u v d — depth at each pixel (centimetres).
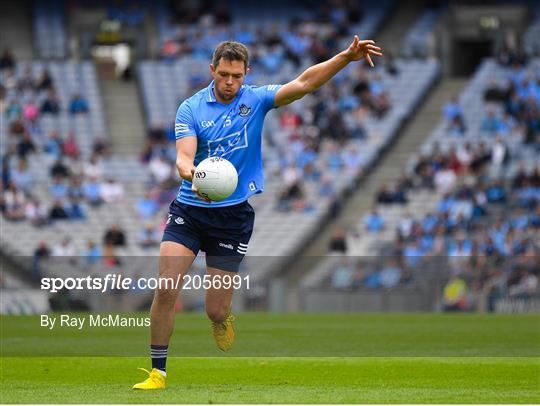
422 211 11025
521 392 3303
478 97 12288
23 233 11025
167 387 3391
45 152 11962
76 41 13500
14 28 13650
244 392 3231
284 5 13775
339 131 12075
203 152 3312
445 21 13262
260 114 3316
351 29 13600
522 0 13288
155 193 11494
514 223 10362
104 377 3919
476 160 11325
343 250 10419
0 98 12450
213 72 3266
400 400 3027
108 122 12762
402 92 12719
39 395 3125
